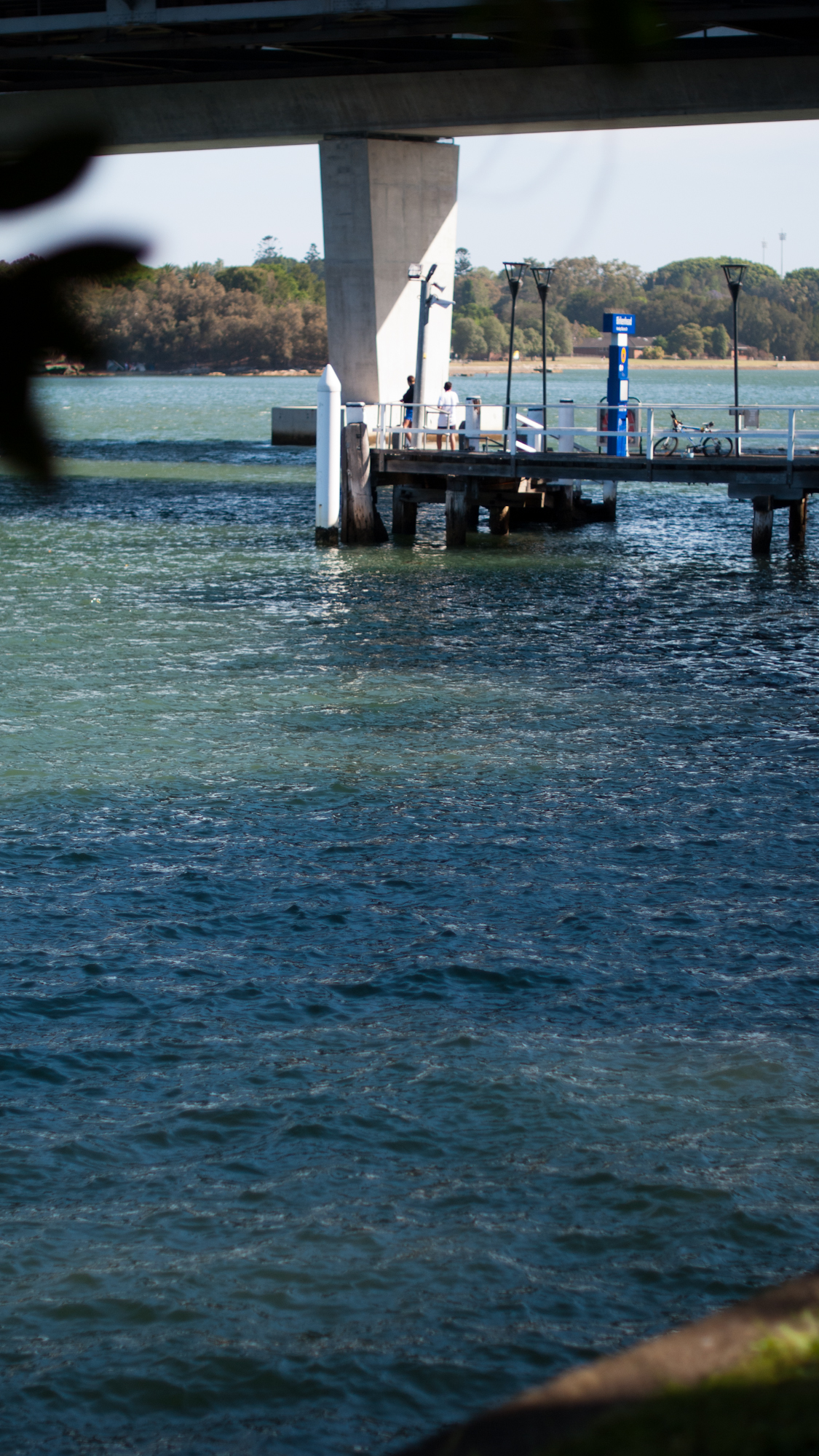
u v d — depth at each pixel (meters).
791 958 16.94
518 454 49.59
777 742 26.77
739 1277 10.73
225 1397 9.48
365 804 22.81
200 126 78.19
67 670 32.16
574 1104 13.33
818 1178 12.05
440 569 48.34
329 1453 8.98
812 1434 2.66
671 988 16.08
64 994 15.84
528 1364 9.80
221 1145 12.73
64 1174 12.20
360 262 77.62
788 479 45.00
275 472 90.50
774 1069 14.03
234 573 47.34
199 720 27.94
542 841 21.14
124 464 95.69
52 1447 8.98
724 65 62.47
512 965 16.69
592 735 27.11
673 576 47.59
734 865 20.17
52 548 53.62
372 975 16.48
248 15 27.09
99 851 20.45
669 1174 12.09
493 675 32.31
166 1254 11.06
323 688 30.78
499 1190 11.95
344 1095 13.57
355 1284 10.68
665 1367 2.98
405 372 79.81
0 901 18.56
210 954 17.08
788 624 38.91
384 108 73.88
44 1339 10.02
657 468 46.53
